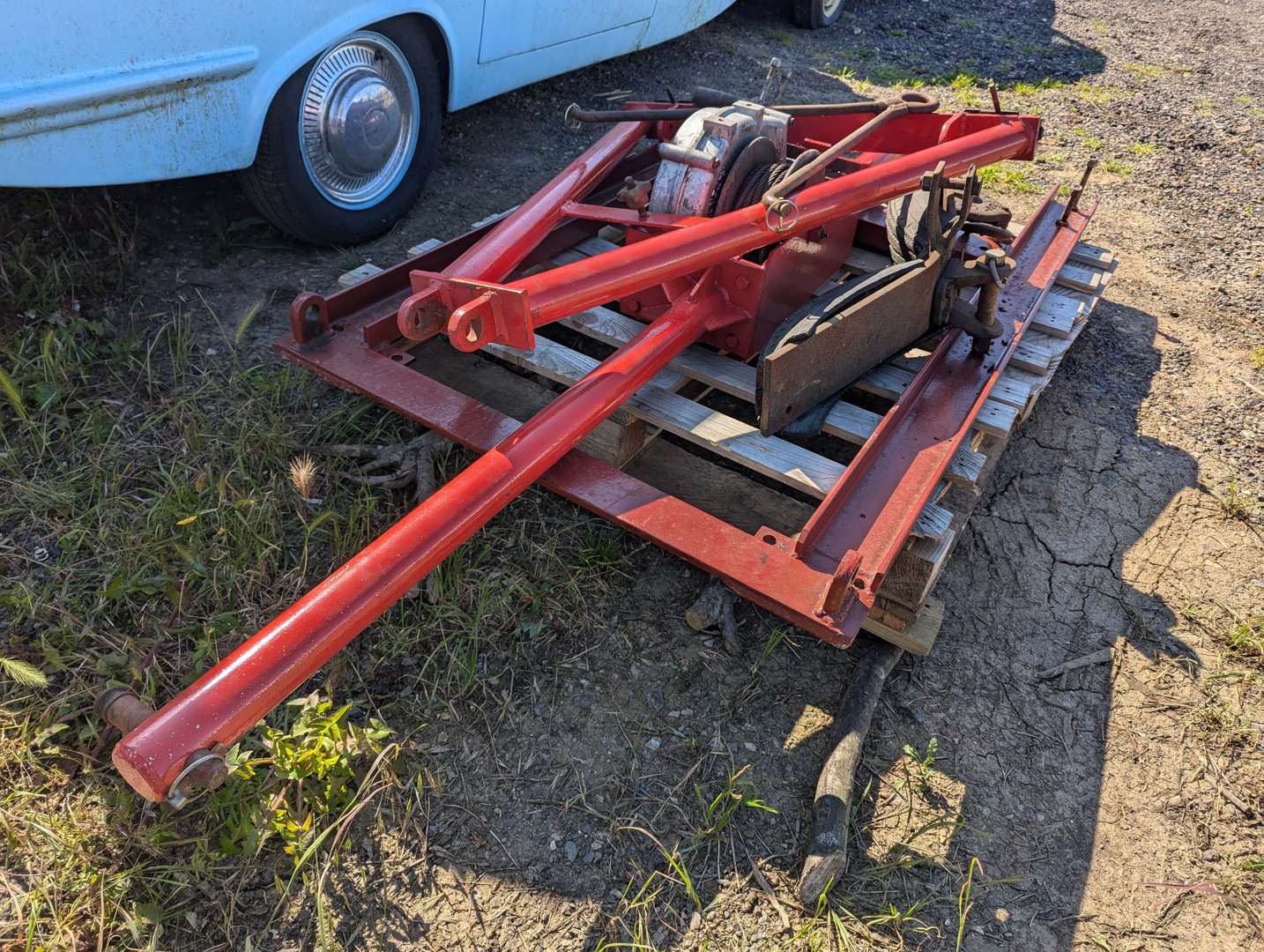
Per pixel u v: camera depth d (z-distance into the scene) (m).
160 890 1.89
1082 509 3.17
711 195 3.00
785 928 1.97
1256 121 6.47
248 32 3.07
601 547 2.69
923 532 2.34
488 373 3.15
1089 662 2.66
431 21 3.89
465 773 2.17
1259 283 4.58
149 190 3.98
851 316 2.50
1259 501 3.26
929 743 2.37
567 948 1.90
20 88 2.59
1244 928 2.08
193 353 3.27
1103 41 8.02
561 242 3.58
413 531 1.95
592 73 6.00
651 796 2.17
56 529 2.59
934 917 2.04
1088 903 2.10
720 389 2.94
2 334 3.17
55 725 2.10
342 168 3.71
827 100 6.07
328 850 1.99
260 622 2.38
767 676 2.46
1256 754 2.45
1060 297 3.55
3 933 1.80
